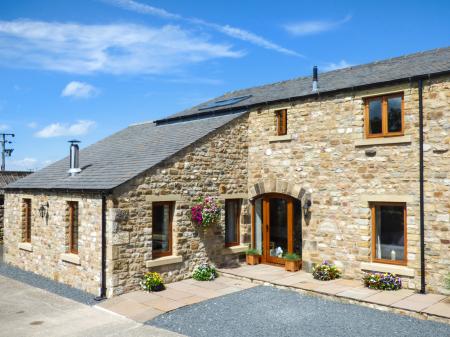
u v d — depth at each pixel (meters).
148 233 11.76
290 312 9.60
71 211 13.02
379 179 11.49
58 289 12.20
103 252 11.14
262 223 14.62
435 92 10.56
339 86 12.64
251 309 9.86
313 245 12.82
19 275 14.16
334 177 12.41
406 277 10.90
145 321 9.26
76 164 14.26
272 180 14.00
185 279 12.69
